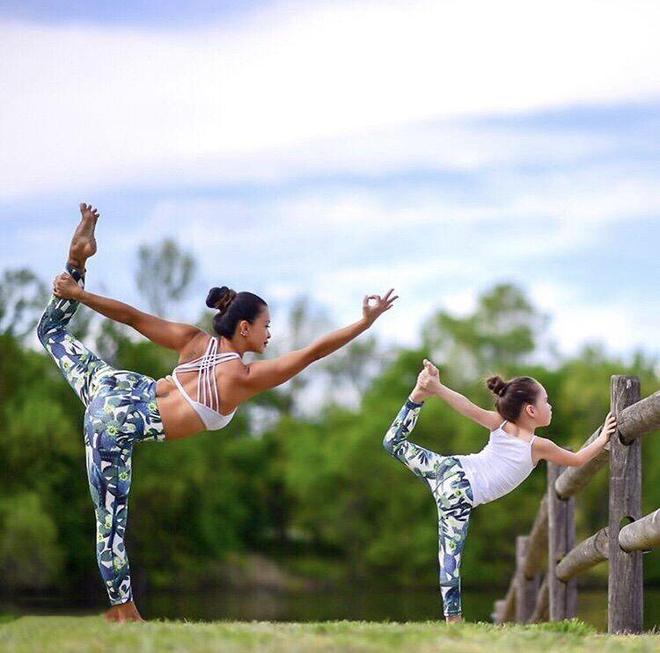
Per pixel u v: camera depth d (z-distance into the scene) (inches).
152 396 258.7
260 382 257.4
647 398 286.0
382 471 2214.6
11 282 1847.9
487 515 2084.2
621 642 225.1
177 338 263.6
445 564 277.9
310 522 2294.5
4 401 1814.7
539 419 284.7
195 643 195.9
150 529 1956.2
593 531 1908.2
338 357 2797.7
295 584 2192.4
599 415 2172.7
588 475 361.1
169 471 1958.7
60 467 1772.9
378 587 2194.9
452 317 2684.5
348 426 2365.9
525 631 235.5
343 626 234.2
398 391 2417.6
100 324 1886.1
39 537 1658.5
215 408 257.3
